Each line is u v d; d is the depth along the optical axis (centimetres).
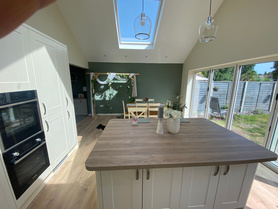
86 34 344
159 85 504
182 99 499
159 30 337
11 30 31
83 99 500
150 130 148
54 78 181
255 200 143
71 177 178
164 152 103
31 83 140
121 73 454
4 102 110
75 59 360
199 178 108
